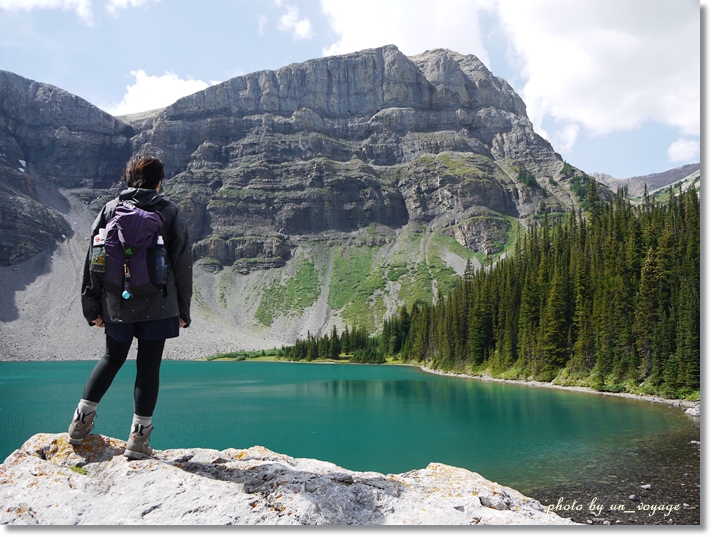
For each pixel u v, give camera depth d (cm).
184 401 8306
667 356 7281
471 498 572
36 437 588
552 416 5725
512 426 5209
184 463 575
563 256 12531
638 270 9725
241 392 9731
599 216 14262
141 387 539
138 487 490
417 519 512
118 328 536
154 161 568
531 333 10281
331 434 5125
